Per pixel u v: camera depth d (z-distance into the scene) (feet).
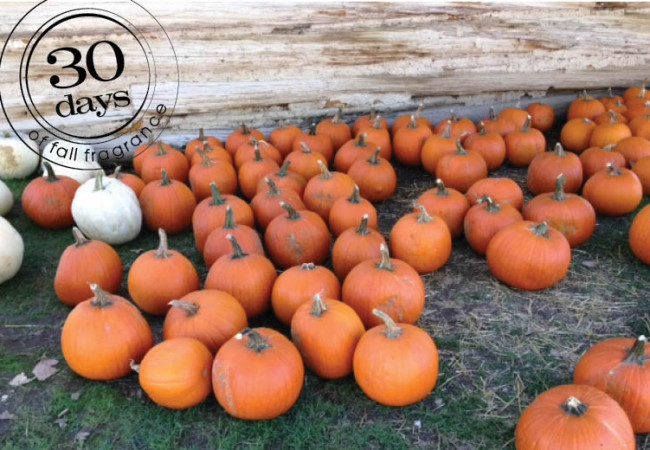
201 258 7.31
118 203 7.30
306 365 5.19
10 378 5.39
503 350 5.66
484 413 4.95
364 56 9.59
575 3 9.98
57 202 7.72
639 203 8.06
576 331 5.88
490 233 6.84
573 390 4.26
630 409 4.39
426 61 9.88
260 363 4.56
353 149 8.84
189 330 5.07
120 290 6.73
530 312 6.17
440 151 8.95
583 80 10.82
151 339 5.35
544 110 10.59
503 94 10.66
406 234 6.49
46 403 5.11
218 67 9.18
